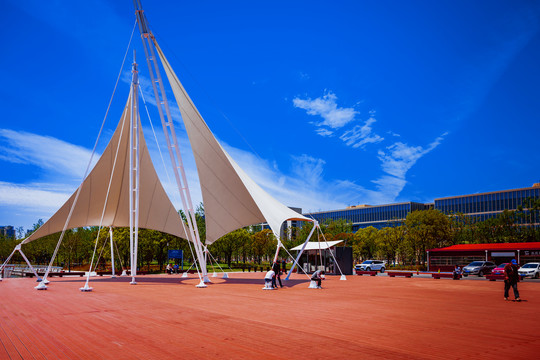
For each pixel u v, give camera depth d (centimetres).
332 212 13350
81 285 2358
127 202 3148
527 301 1558
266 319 1044
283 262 2892
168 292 1875
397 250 5947
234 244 5859
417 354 677
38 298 1584
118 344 746
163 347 722
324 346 731
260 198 2561
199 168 2777
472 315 1149
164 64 2447
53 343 756
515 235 5062
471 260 4266
